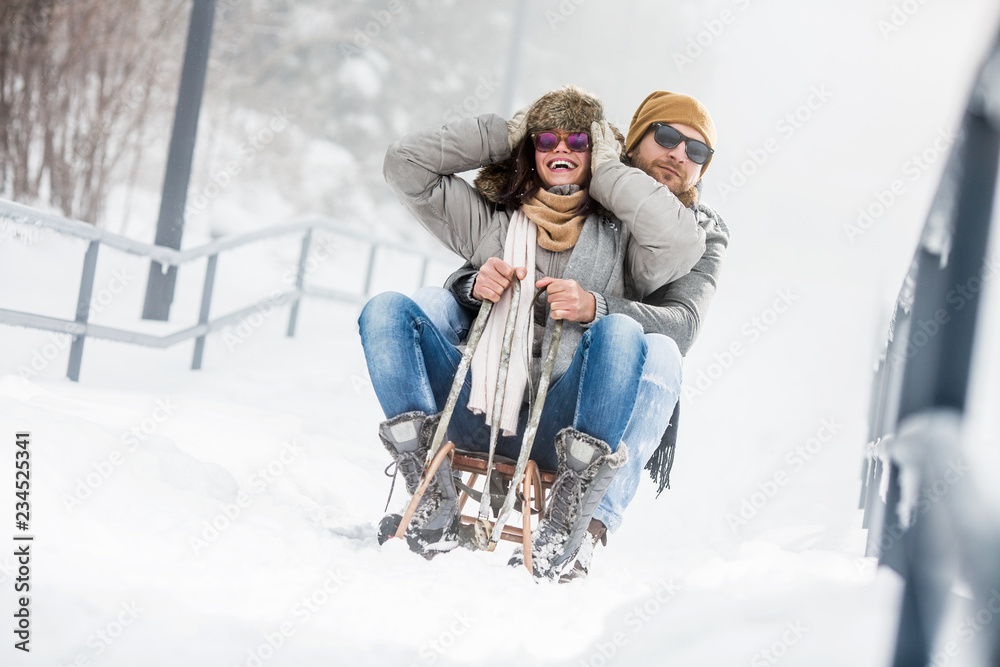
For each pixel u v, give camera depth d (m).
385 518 4.39
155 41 26.11
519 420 4.73
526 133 4.98
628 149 5.57
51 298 15.52
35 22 22.06
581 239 4.84
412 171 4.89
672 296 5.15
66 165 23.28
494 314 4.76
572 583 4.05
